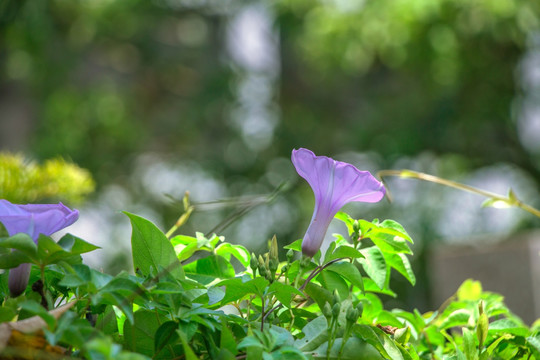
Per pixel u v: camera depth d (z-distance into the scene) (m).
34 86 14.06
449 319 1.90
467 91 11.23
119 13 14.89
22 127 14.21
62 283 1.21
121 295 1.25
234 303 1.58
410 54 10.67
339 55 11.95
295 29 13.74
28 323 1.19
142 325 1.39
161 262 1.43
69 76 14.41
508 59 10.66
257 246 12.10
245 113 15.45
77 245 1.26
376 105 13.12
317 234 1.54
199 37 16.22
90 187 2.93
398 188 11.84
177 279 1.39
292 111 15.34
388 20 10.82
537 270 4.19
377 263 1.68
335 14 11.86
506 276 4.37
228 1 15.81
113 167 13.98
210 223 12.75
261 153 15.02
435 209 11.39
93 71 15.03
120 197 13.90
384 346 1.41
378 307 1.88
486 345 1.74
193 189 14.04
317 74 14.60
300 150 1.55
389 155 11.98
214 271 1.68
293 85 15.54
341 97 14.82
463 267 4.67
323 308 1.40
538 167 11.89
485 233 10.84
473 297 2.14
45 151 13.27
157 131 15.30
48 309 1.36
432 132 11.68
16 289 1.33
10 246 1.22
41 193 2.80
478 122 11.27
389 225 1.65
